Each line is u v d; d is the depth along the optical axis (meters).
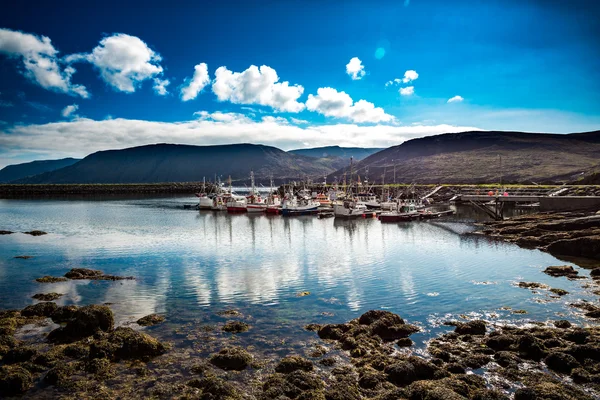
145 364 17.22
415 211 77.62
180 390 15.00
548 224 48.81
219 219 82.56
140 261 38.88
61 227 67.94
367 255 40.97
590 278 30.02
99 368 16.75
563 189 99.62
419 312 23.34
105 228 66.56
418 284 29.30
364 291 27.72
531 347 17.28
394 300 25.66
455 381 14.70
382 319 20.61
